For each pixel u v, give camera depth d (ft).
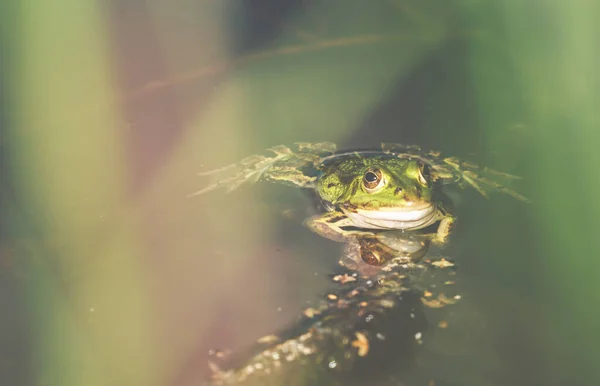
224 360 2.16
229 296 2.22
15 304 2.22
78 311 2.21
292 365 2.16
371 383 2.14
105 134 2.38
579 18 2.37
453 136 2.44
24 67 2.32
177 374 2.15
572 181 2.26
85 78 2.40
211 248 2.28
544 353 2.16
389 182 2.34
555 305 2.20
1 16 2.28
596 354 2.15
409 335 2.18
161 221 2.32
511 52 2.45
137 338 2.19
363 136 2.46
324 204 2.37
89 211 2.31
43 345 2.18
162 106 2.46
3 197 2.33
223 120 2.45
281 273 2.25
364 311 2.19
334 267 2.26
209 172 2.39
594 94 2.36
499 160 2.39
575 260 2.21
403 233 2.32
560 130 2.36
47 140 2.36
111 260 2.27
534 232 2.28
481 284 2.22
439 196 2.35
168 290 2.23
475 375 2.14
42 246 2.28
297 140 2.46
